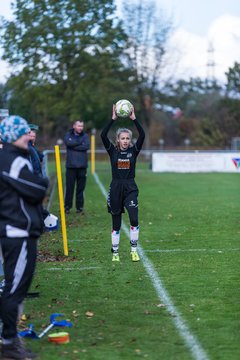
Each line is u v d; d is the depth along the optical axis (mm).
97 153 91625
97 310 14758
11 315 11648
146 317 14141
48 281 17656
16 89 60781
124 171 19859
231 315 14234
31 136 20078
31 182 11562
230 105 113438
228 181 53969
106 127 19656
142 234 25875
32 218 11703
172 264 19844
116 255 20453
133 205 19844
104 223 29078
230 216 31578
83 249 22484
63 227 21453
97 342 12500
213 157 67188
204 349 12047
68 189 32562
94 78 73875
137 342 12477
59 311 14695
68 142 32250
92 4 66812
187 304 15180
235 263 19984
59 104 70312
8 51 61875
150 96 107688
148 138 109188
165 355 11750
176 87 110000
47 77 66000
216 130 114312
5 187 11633
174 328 13328
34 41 62375
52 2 62938
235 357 11609
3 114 28516
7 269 11750
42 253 21688
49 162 77562
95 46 70562
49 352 11953
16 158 11656
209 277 18016
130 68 98375
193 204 36938
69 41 65125
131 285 17141
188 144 118500
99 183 50469
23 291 11844
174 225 28531
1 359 11664
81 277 18125
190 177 58812
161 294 16141
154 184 50750
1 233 11664
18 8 61812
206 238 24891
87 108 75125
